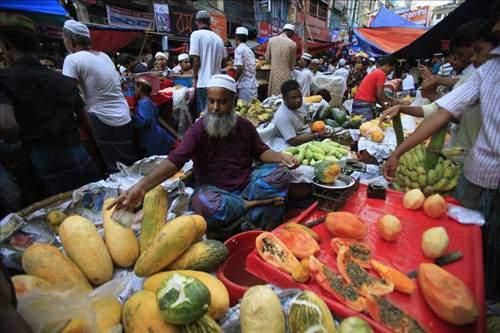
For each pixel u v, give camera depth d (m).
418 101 3.89
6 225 1.53
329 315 1.01
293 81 3.35
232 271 1.53
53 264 1.13
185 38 11.46
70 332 0.89
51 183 2.33
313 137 3.44
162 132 4.04
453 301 1.02
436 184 2.02
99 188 2.11
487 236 1.69
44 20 2.81
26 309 0.92
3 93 1.92
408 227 1.66
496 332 1.21
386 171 1.86
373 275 1.27
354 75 11.95
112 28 8.80
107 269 1.27
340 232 1.51
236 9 15.54
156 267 1.23
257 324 0.93
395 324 1.02
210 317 1.01
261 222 2.22
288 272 1.28
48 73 2.17
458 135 2.29
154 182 1.68
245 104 4.85
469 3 4.04
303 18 14.97
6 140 1.85
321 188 1.86
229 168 2.28
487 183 1.66
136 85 4.01
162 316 0.94
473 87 1.62
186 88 5.09
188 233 1.25
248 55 5.78
